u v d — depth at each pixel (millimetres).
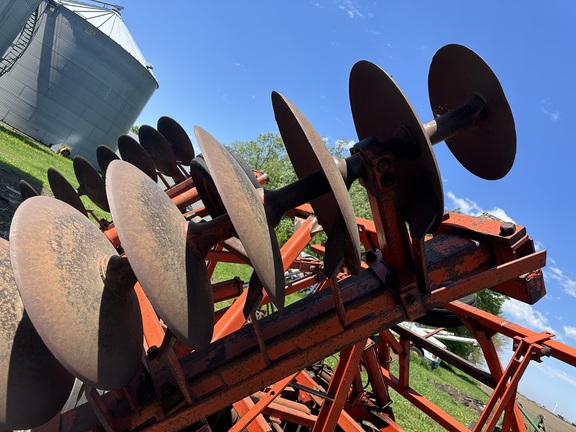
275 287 1597
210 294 1857
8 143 21406
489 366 3859
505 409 3549
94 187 4555
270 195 1842
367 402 4672
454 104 2439
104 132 31797
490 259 2484
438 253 2463
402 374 4723
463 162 2576
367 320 2133
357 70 2084
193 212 4539
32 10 21594
